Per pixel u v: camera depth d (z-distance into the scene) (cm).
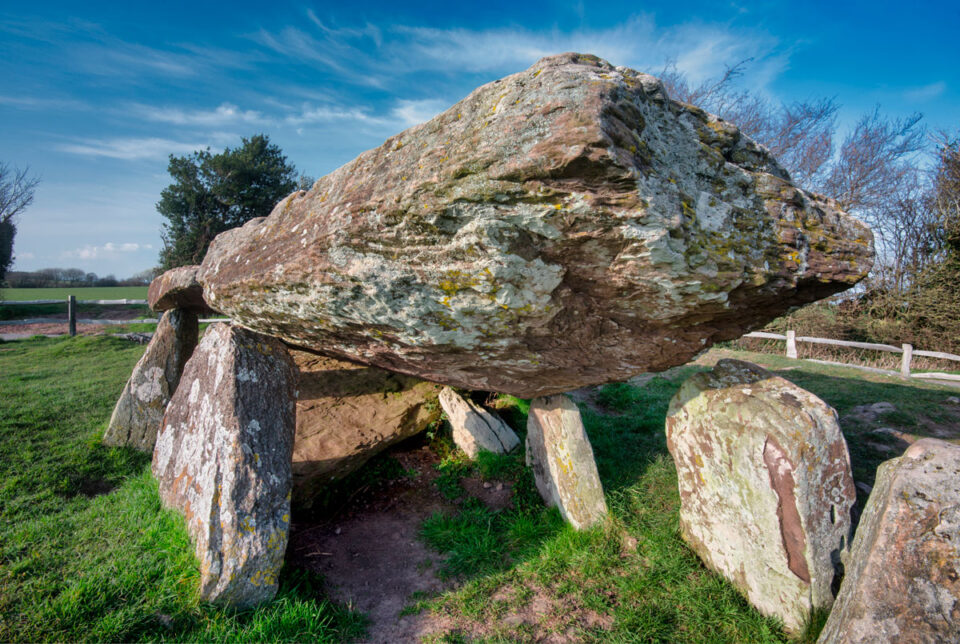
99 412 513
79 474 379
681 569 285
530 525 341
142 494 338
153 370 447
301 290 238
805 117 1534
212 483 271
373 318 234
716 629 245
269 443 287
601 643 241
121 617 226
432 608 269
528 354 255
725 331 252
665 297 205
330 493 383
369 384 481
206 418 303
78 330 1176
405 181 187
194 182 1973
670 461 423
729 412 270
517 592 278
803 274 211
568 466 339
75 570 259
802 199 216
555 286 199
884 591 169
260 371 307
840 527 238
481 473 425
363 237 200
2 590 239
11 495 337
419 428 456
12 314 1408
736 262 193
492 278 188
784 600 239
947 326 1030
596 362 270
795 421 239
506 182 162
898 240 1178
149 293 472
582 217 167
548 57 175
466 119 184
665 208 170
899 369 864
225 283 291
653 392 680
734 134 213
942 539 165
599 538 315
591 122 153
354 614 260
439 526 349
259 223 308
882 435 475
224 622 233
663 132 190
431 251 190
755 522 253
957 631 154
